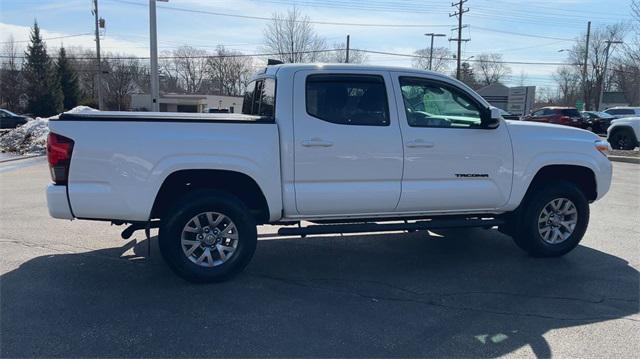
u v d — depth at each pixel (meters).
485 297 4.69
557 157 5.71
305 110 4.91
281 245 6.36
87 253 5.82
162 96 64.81
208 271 4.84
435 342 3.78
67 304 4.36
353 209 5.12
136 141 4.54
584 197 5.88
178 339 3.75
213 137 4.67
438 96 5.38
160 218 5.02
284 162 4.86
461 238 6.79
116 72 77.75
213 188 4.96
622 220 7.94
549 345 3.77
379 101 5.14
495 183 5.52
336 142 4.94
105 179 4.53
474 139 5.39
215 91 88.50
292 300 4.54
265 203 4.95
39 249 5.95
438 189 5.31
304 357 3.53
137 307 4.32
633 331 4.02
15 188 10.20
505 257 5.95
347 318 4.17
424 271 5.41
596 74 59.19
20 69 62.34
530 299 4.65
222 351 3.59
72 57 67.12
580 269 5.53
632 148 18.83
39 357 3.46
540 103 90.62
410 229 5.36
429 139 5.22
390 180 5.16
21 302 4.38
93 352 3.54
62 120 4.49
